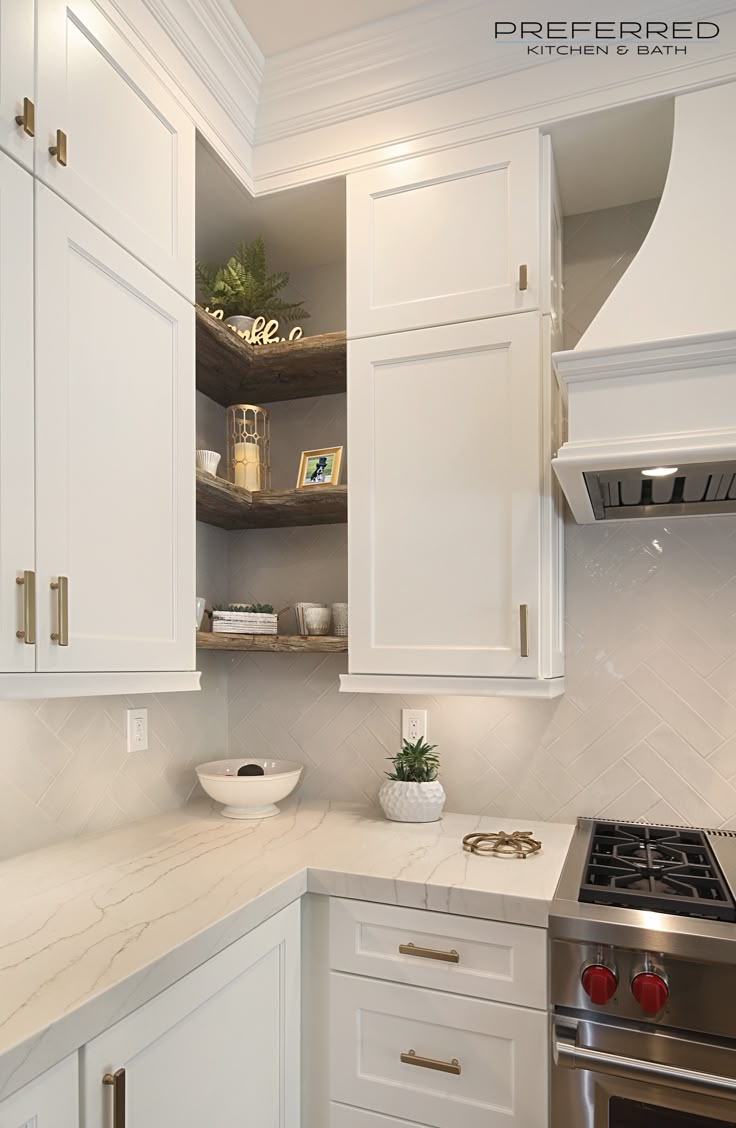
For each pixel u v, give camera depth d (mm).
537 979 1393
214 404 2402
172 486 1643
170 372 1653
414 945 1490
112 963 1104
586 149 1869
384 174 1944
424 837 1813
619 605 1979
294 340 2039
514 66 1823
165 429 1626
